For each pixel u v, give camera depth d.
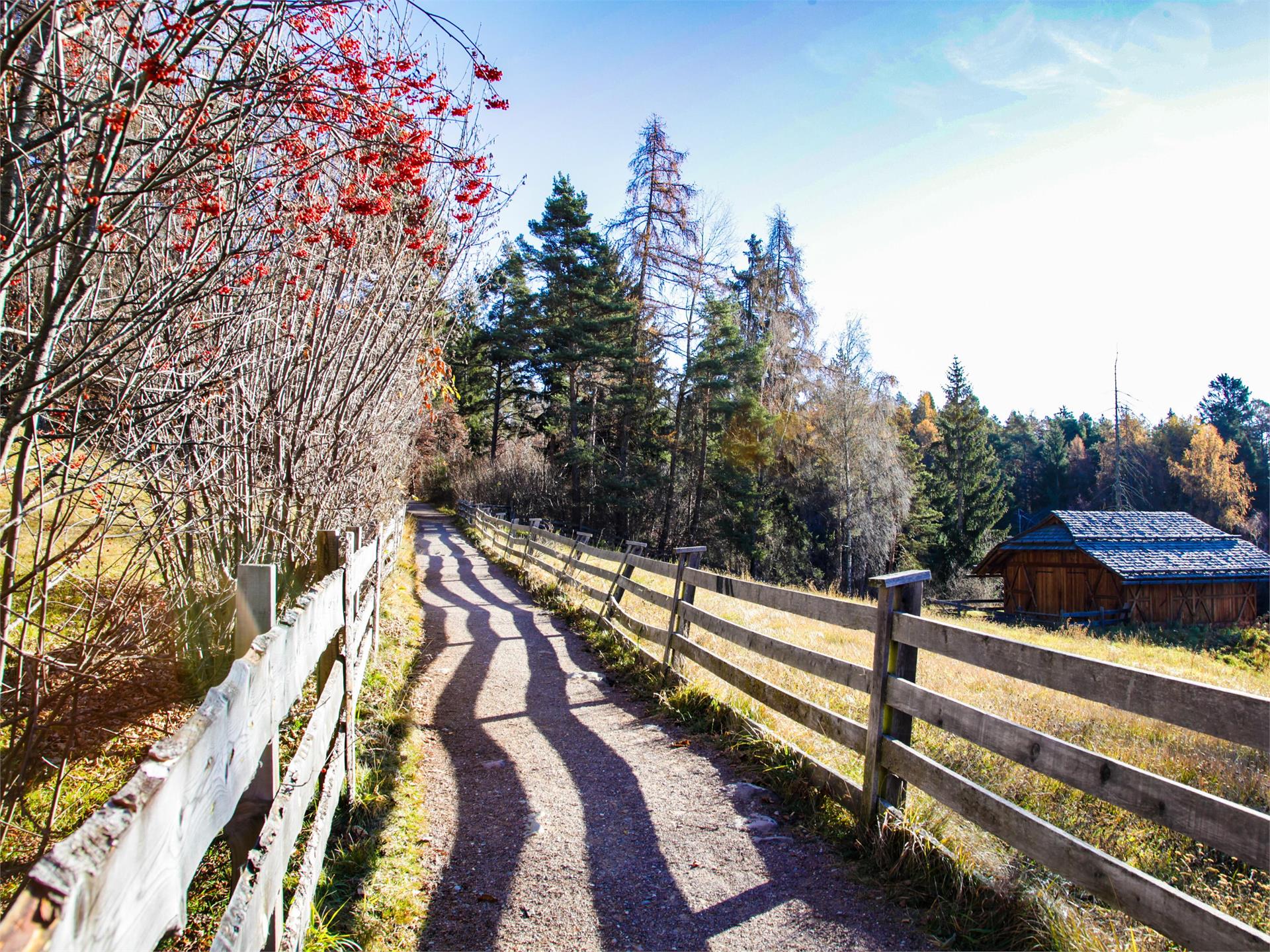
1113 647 14.19
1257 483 64.06
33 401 2.65
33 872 0.83
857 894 3.14
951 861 3.11
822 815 3.80
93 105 2.41
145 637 3.52
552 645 8.50
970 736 3.05
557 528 32.94
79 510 3.70
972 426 49.00
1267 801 4.14
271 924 2.03
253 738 1.86
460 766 4.76
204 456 4.29
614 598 8.90
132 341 2.70
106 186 2.47
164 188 3.08
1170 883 3.15
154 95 2.70
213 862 3.23
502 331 38.00
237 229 3.52
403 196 4.76
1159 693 2.38
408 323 5.95
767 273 33.53
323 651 3.20
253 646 2.03
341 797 3.84
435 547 22.42
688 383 32.06
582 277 32.81
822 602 4.25
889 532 33.78
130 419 3.22
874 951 2.76
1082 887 2.60
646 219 30.34
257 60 3.01
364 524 7.38
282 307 4.75
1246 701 2.14
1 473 2.40
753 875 3.36
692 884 3.29
